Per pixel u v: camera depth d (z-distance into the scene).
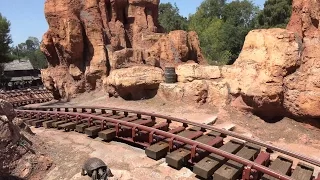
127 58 20.39
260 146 9.16
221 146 8.99
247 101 13.38
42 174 7.87
